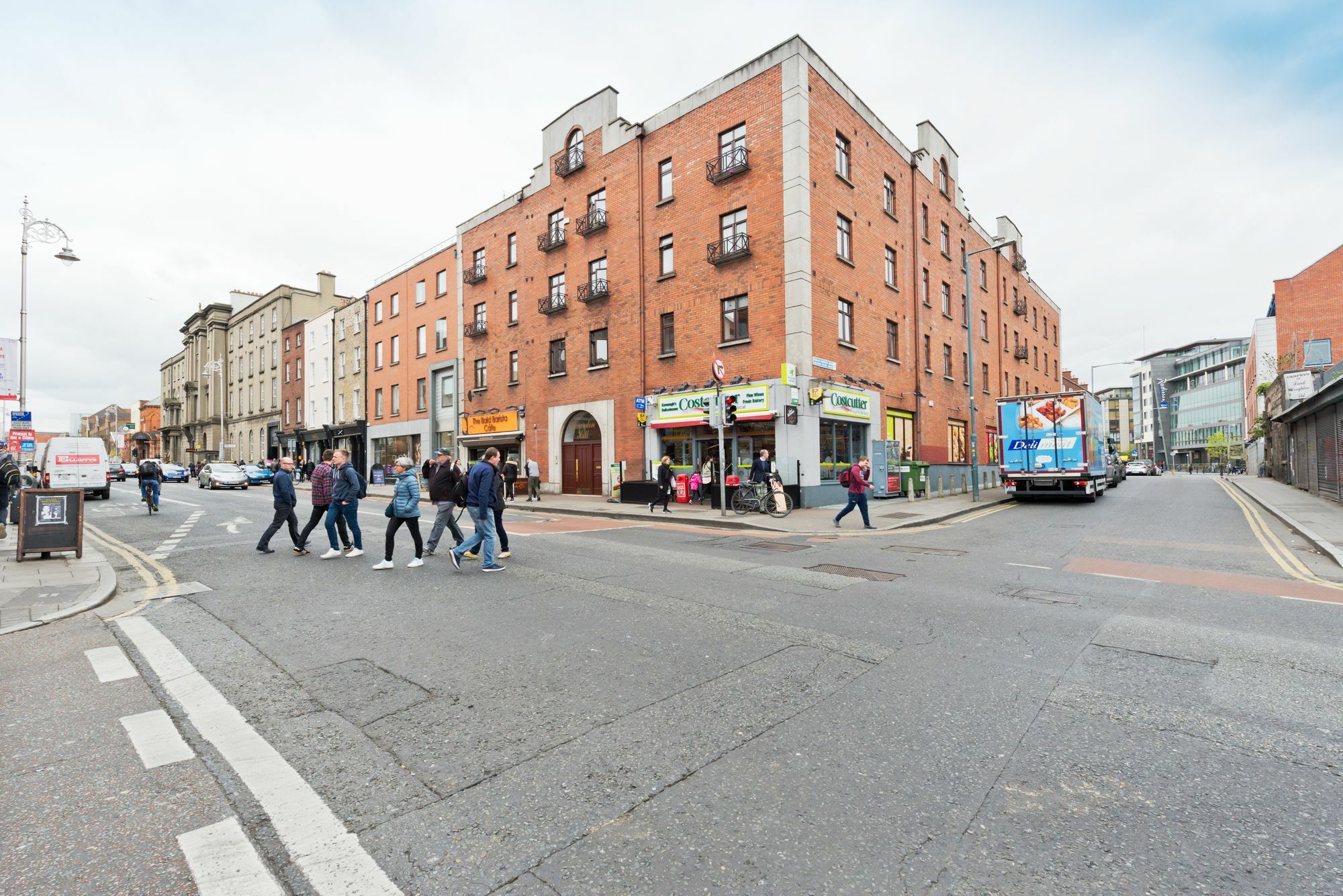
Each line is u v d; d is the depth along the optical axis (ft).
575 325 76.64
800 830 8.57
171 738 11.55
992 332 106.83
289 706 13.04
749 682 14.08
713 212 62.59
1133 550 32.68
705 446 63.21
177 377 222.28
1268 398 106.93
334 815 9.03
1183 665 14.94
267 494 90.48
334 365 131.23
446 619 19.58
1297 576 25.71
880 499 66.13
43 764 10.53
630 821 8.83
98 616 20.56
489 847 8.29
